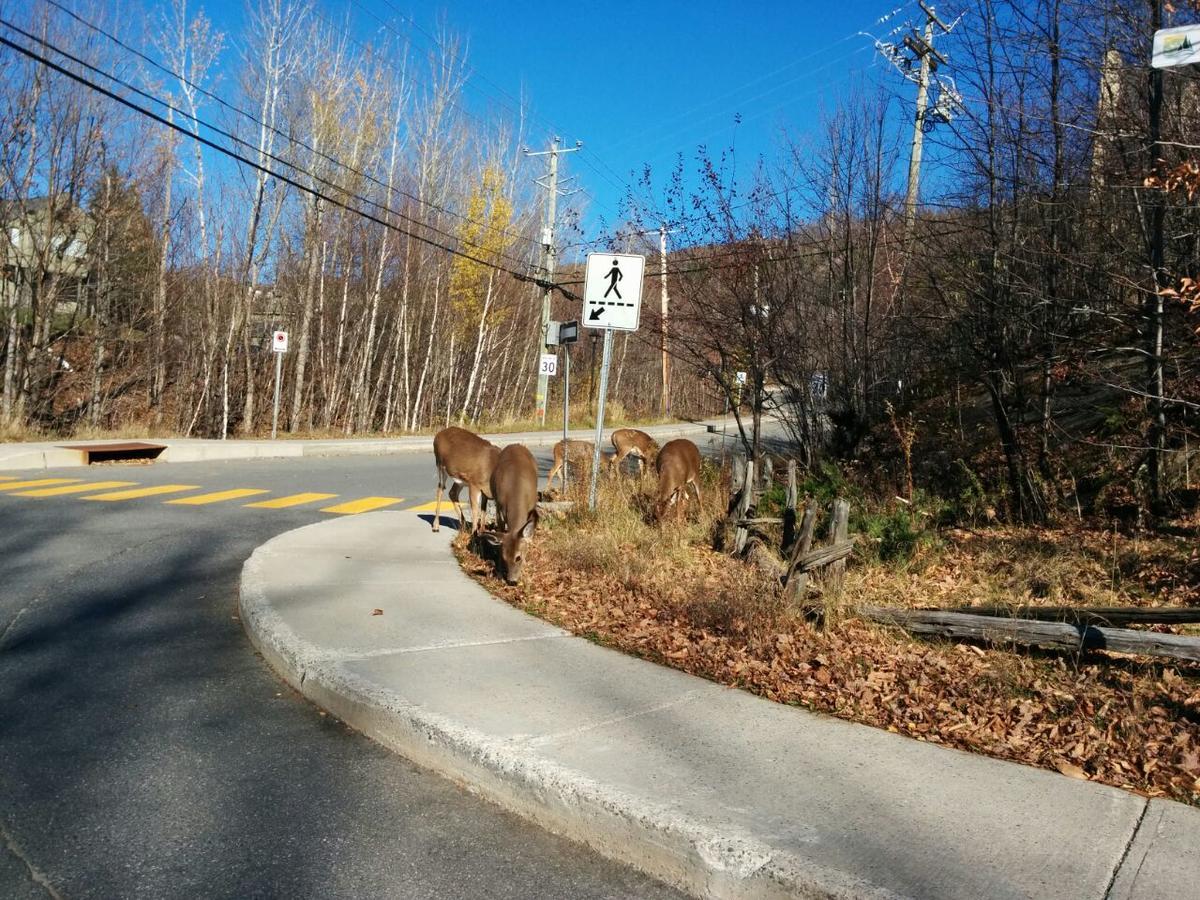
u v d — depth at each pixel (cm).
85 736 457
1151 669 541
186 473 1705
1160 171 722
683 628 647
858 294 1488
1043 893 304
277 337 2483
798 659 572
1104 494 1037
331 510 1316
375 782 418
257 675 566
